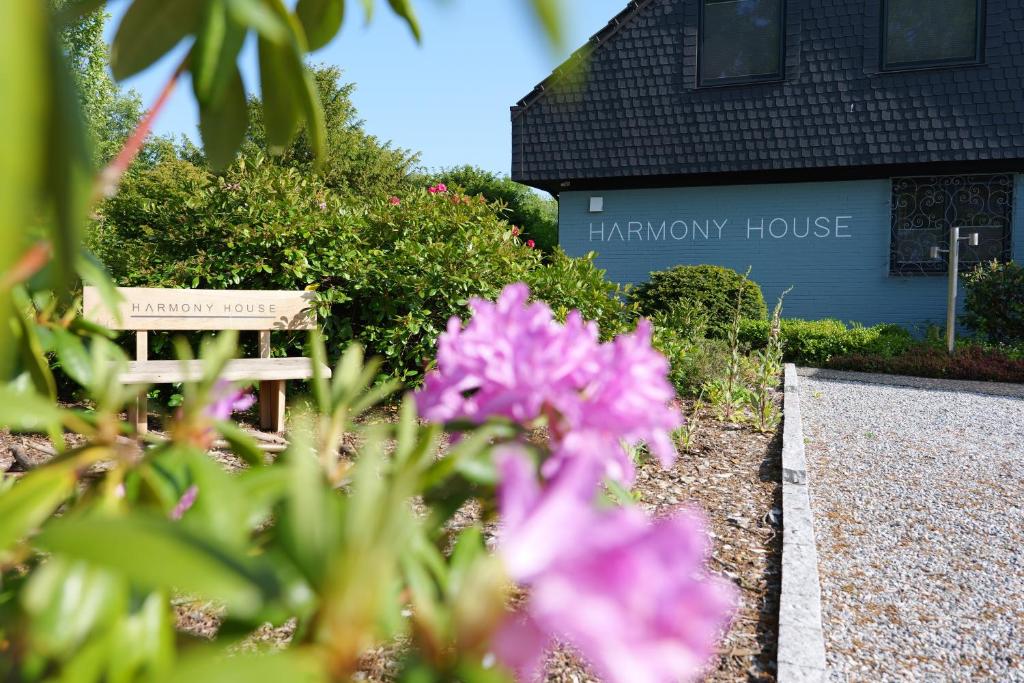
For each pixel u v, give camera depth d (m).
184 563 0.35
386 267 6.17
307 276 5.99
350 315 6.34
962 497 4.74
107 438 0.65
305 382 6.14
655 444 0.80
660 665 0.33
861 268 13.11
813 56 12.87
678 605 0.34
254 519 0.61
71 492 0.78
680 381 7.22
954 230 10.58
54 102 0.32
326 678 0.39
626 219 14.10
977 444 6.19
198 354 5.83
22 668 0.60
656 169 13.42
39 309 1.03
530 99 13.95
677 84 13.41
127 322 5.09
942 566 3.66
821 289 13.30
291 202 6.50
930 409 7.76
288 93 0.74
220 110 0.76
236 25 0.63
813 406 7.88
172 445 0.68
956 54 12.34
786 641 2.54
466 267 6.22
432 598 0.59
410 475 0.43
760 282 13.54
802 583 3.00
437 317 6.28
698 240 13.80
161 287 5.73
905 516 4.37
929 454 5.83
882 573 3.57
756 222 13.53
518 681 0.51
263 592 0.39
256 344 6.12
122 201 6.20
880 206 12.98
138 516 0.40
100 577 0.50
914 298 12.87
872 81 12.60
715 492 4.23
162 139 17.70
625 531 0.36
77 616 0.49
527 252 7.14
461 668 0.46
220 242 6.23
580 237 14.35
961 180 12.60
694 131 13.31
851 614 3.15
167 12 0.64
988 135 12.02
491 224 7.11
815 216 13.28
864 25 12.66
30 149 0.24
